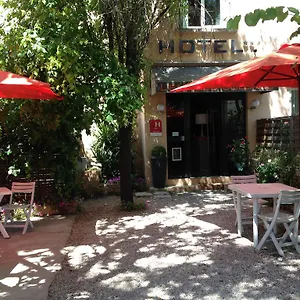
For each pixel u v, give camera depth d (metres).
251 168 10.45
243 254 5.31
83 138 11.84
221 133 11.18
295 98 11.26
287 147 9.16
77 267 5.07
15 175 8.41
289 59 5.03
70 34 6.63
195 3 9.75
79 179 9.13
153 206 8.77
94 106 6.89
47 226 7.32
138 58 8.34
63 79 6.91
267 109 11.21
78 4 6.98
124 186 8.56
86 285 4.47
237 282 4.40
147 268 4.93
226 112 11.20
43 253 5.69
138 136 11.88
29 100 7.59
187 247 5.71
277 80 7.16
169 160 10.95
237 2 10.70
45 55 6.34
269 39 10.86
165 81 9.59
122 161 8.55
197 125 11.12
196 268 4.86
